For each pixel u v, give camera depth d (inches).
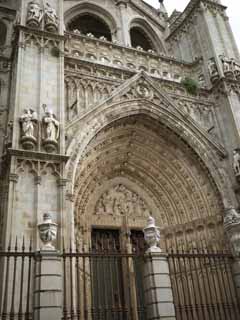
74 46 860.6
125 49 933.2
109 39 1200.2
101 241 791.1
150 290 460.4
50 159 607.2
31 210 560.1
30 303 481.7
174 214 852.6
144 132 843.4
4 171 629.9
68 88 752.3
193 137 831.7
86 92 764.6
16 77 671.1
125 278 746.8
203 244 772.0
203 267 736.3
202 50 1027.9
